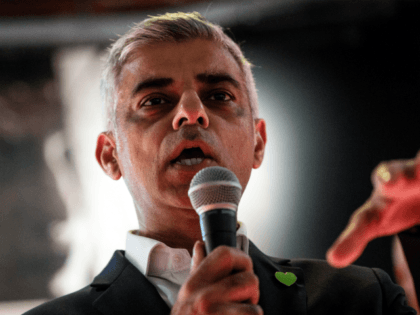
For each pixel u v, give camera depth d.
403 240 1.09
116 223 5.87
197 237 1.42
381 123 5.45
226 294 0.84
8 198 5.82
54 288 5.70
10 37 5.45
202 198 0.98
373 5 5.06
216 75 1.45
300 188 5.55
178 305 0.87
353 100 5.50
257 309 0.83
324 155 5.53
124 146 1.45
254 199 5.59
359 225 0.79
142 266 1.37
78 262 5.80
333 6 5.07
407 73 5.36
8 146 5.86
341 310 1.36
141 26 1.55
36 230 5.81
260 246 5.52
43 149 5.90
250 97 1.64
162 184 1.33
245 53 5.50
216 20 5.31
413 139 5.37
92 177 5.91
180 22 1.51
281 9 5.12
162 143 1.33
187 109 1.31
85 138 5.89
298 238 5.48
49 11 5.27
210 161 1.32
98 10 5.31
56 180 5.90
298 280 1.40
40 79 5.76
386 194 0.75
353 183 5.47
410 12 5.12
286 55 5.50
